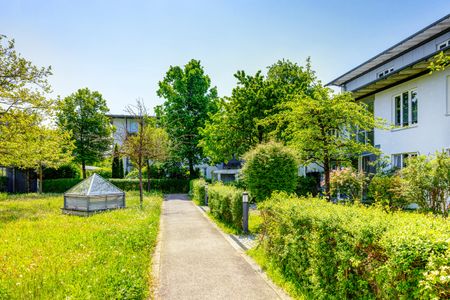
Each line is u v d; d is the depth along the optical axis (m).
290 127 12.49
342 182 13.20
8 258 5.96
